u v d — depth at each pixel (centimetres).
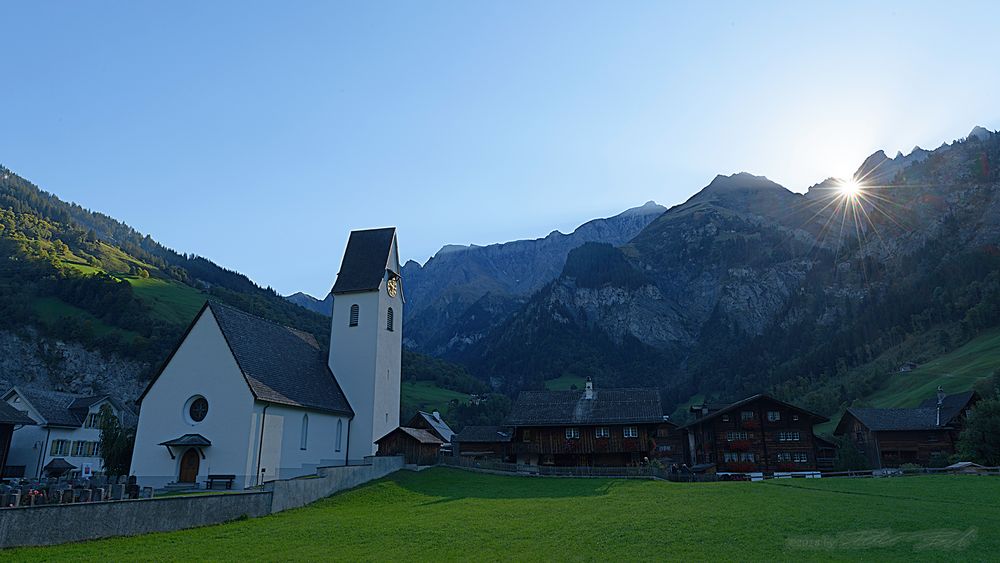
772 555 2028
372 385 5875
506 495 4091
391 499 3922
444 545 2308
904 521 2658
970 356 13000
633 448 6438
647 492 4153
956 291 17525
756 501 3488
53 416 7612
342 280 6256
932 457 7362
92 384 13375
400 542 2381
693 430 9231
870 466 8125
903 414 8450
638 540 2325
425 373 19325
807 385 16288
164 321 15800
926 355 14762
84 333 14038
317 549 2261
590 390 7019
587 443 6531
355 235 6544
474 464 5397
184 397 4553
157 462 4462
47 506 2234
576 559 2022
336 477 4059
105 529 2419
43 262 17025
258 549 2264
